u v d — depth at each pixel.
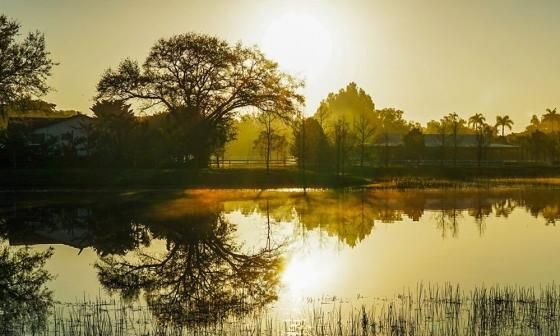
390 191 67.94
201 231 39.06
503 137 152.75
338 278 25.16
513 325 17.84
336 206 53.22
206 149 77.56
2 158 75.38
